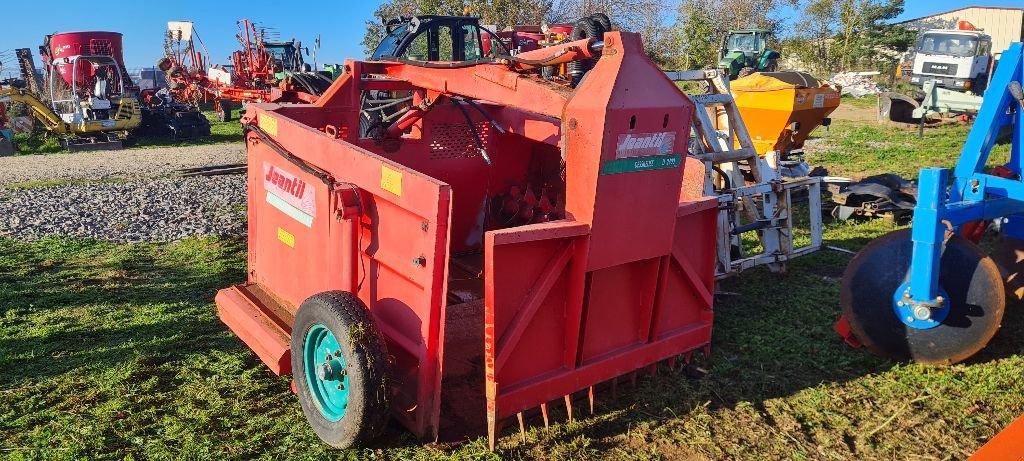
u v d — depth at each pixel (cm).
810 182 634
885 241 449
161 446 357
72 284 629
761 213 736
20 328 519
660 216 358
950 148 1448
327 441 349
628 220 344
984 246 705
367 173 347
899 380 424
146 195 1040
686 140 353
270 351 391
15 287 618
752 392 412
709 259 421
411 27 1029
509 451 345
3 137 1714
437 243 307
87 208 948
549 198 558
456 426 362
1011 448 241
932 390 411
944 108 1780
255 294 464
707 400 400
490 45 1191
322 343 356
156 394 415
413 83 473
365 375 318
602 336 370
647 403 396
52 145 1778
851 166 1267
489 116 554
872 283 445
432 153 545
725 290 595
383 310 356
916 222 411
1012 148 464
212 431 372
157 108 2072
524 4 3259
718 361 452
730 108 635
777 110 1100
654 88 333
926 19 4278
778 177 627
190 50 2825
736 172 617
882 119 1927
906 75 2900
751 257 595
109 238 795
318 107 499
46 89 2359
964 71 2138
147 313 554
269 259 462
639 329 389
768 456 347
